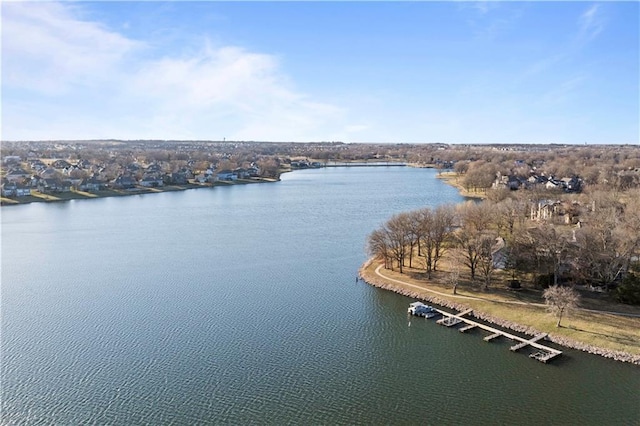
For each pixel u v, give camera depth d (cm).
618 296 10288
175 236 18450
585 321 9556
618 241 11156
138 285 12650
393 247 13325
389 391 7725
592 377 8000
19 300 11581
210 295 11869
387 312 10781
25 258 15275
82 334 9706
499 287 11581
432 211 15288
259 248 16412
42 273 13700
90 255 15638
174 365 8488
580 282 11275
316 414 7144
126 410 7219
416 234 13062
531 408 7244
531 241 11850
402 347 9162
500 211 14625
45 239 18025
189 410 7219
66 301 11506
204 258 15188
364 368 8412
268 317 10525
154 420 6988
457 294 11412
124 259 15125
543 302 10631
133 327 10025
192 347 9150
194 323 10219
